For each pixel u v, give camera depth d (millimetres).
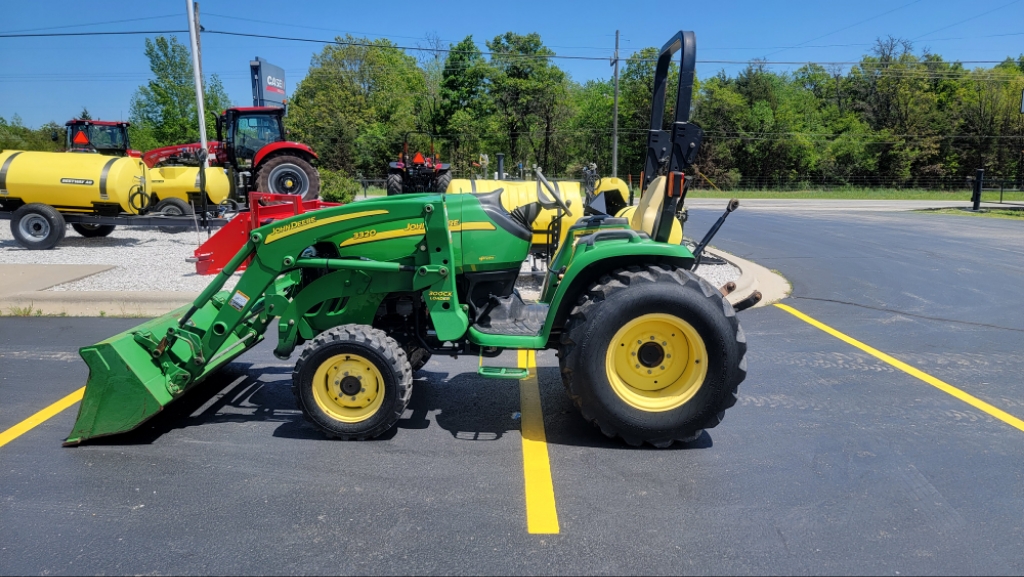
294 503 3209
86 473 3512
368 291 4082
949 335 6496
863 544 2867
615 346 3758
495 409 4516
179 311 4531
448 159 48094
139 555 2771
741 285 8406
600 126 53500
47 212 11188
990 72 64062
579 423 4262
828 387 4973
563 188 8531
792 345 6125
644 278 3734
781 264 10672
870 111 58469
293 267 3986
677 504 3205
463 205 4180
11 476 3471
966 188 51750
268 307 4145
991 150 53250
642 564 2721
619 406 3754
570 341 3742
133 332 3973
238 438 3994
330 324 4203
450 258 3951
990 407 4559
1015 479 3480
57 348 5793
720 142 52531
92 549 2812
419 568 2689
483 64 48281
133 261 10000
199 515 3092
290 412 4426
